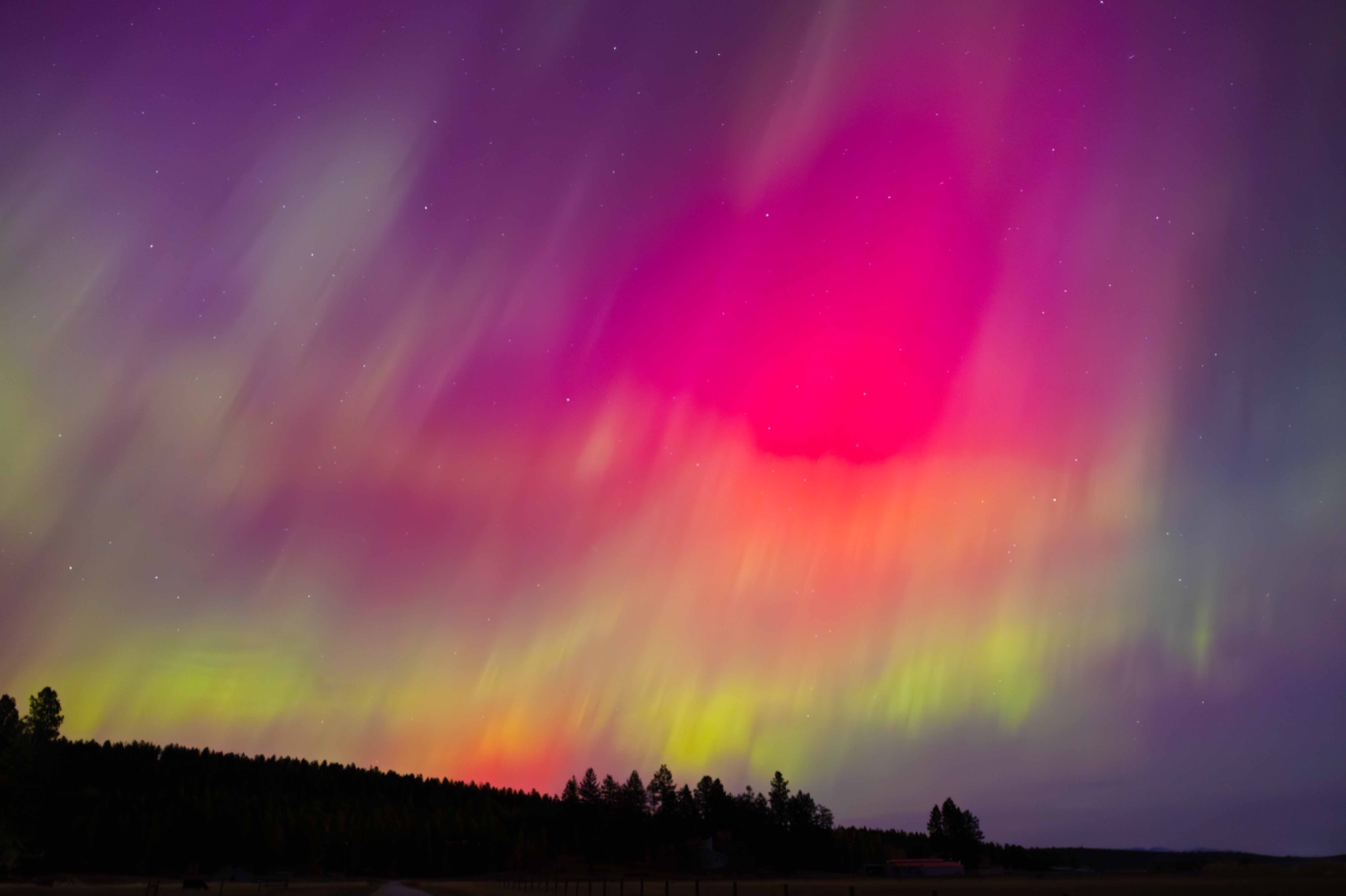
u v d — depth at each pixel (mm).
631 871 143500
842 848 154625
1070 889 80125
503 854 150875
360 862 148375
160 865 136500
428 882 114188
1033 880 114875
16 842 101625
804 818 152250
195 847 141750
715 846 157125
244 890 94688
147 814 148625
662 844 158125
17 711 105625
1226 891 67688
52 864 122375
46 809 110062
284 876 123000
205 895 86875
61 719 107562
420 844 150000
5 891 80938
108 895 81500
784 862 149000
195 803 159625
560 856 154125
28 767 103000
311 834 152000
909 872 139000
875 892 77625
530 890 86625
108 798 157250
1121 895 66438
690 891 81562
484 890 86562
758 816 158875
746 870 145875
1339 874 109312
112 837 133875
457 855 150000
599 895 76375
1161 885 86000
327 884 113125
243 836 147000
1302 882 83875
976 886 92000
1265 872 122062
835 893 76000
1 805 100812
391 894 79938
